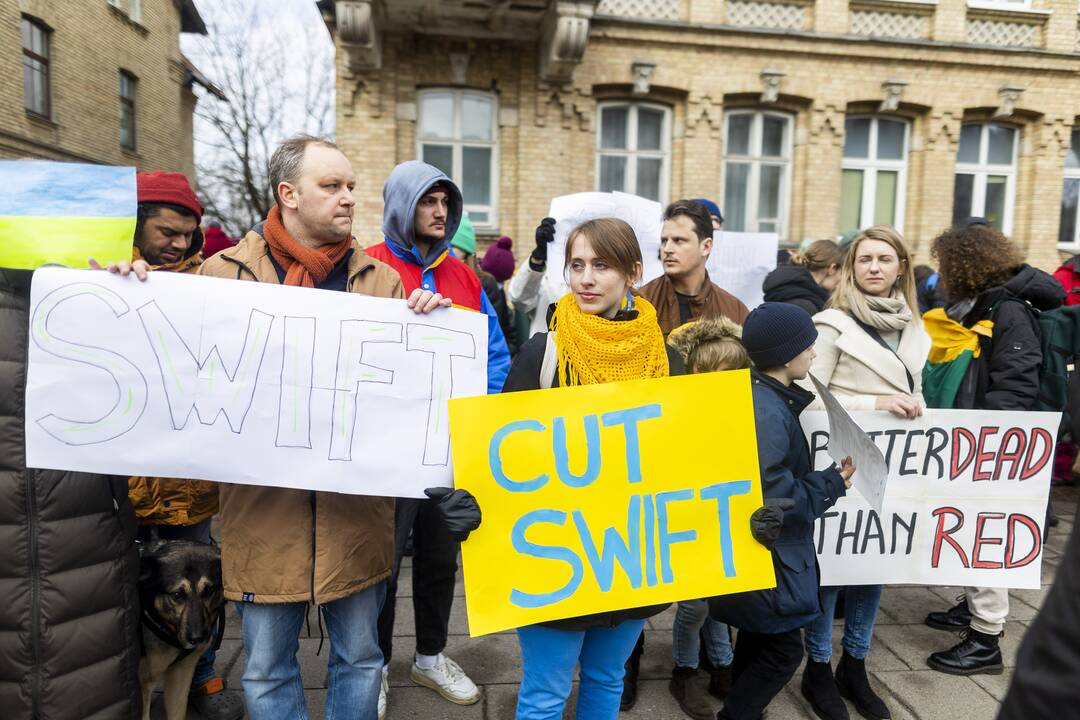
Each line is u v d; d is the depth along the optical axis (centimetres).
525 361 198
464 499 178
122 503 192
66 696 183
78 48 1328
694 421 191
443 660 277
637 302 200
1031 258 1048
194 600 210
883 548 266
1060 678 98
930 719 263
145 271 180
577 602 184
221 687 258
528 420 185
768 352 218
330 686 201
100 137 1422
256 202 2092
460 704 267
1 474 176
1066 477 549
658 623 340
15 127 1133
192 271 249
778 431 207
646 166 973
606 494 187
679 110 956
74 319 176
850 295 275
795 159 993
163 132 1736
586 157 933
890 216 1038
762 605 206
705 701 265
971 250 320
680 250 296
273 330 184
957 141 1002
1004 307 306
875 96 977
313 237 193
